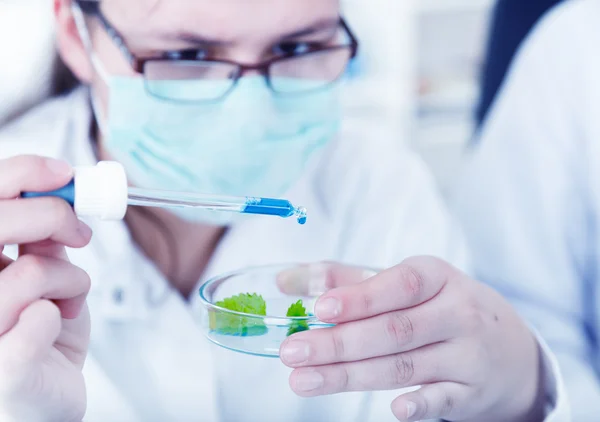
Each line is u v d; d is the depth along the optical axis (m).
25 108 0.63
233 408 0.60
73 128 0.63
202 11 0.55
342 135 0.68
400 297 0.42
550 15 0.72
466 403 0.45
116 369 0.59
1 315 0.39
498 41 0.74
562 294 0.66
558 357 0.61
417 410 0.43
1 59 0.63
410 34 1.15
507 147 0.70
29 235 0.39
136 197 0.40
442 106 1.19
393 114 1.16
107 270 0.60
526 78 0.71
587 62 0.68
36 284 0.40
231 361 0.60
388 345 0.42
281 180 0.62
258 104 0.58
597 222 0.67
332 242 0.65
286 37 0.57
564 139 0.68
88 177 0.39
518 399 0.47
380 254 0.66
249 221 0.63
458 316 0.44
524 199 0.68
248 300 0.43
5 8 0.65
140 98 0.58
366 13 1.12
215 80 0.58
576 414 0.57
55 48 0.63
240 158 0.60
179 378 0.60
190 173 0.60
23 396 0.40
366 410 0.60
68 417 0.42
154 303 0.61
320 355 0.41
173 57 0.57
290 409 0.60
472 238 0.70
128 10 0.55
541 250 0.67
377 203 0.67
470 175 0.72
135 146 0.59
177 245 0.62
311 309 0.44
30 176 0.39
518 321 0.48
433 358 0.43
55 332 0.40
